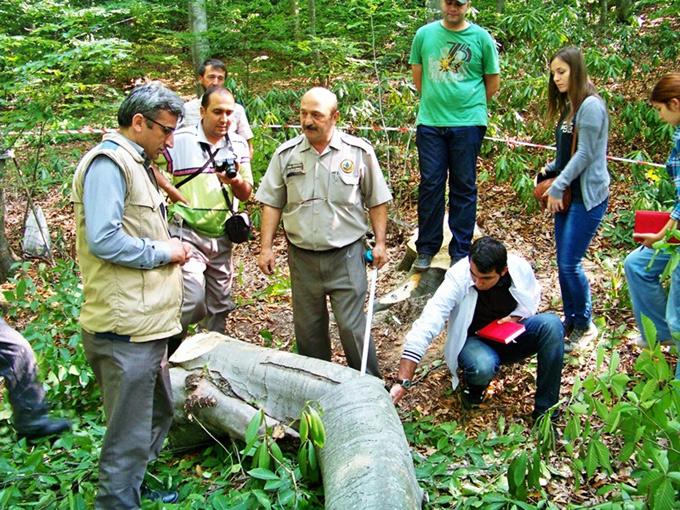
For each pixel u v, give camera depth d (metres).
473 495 2.67
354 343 3.38
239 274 4.95
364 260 3.43
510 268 3.19
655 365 2.22
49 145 6.85
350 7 7.54
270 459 2.77
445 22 4.10
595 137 3.41
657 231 3.20
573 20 8.02
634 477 2.36
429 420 3.29
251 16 7.60
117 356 2.45
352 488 2.22
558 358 3.13
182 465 3.05
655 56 7.45
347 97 7.17
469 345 3.26
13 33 7.34
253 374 3.02
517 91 6.59
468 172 4.16
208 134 3.71
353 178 3.27
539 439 2.57
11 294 4.04
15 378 3.14
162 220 2.57
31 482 2.81
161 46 9.16
